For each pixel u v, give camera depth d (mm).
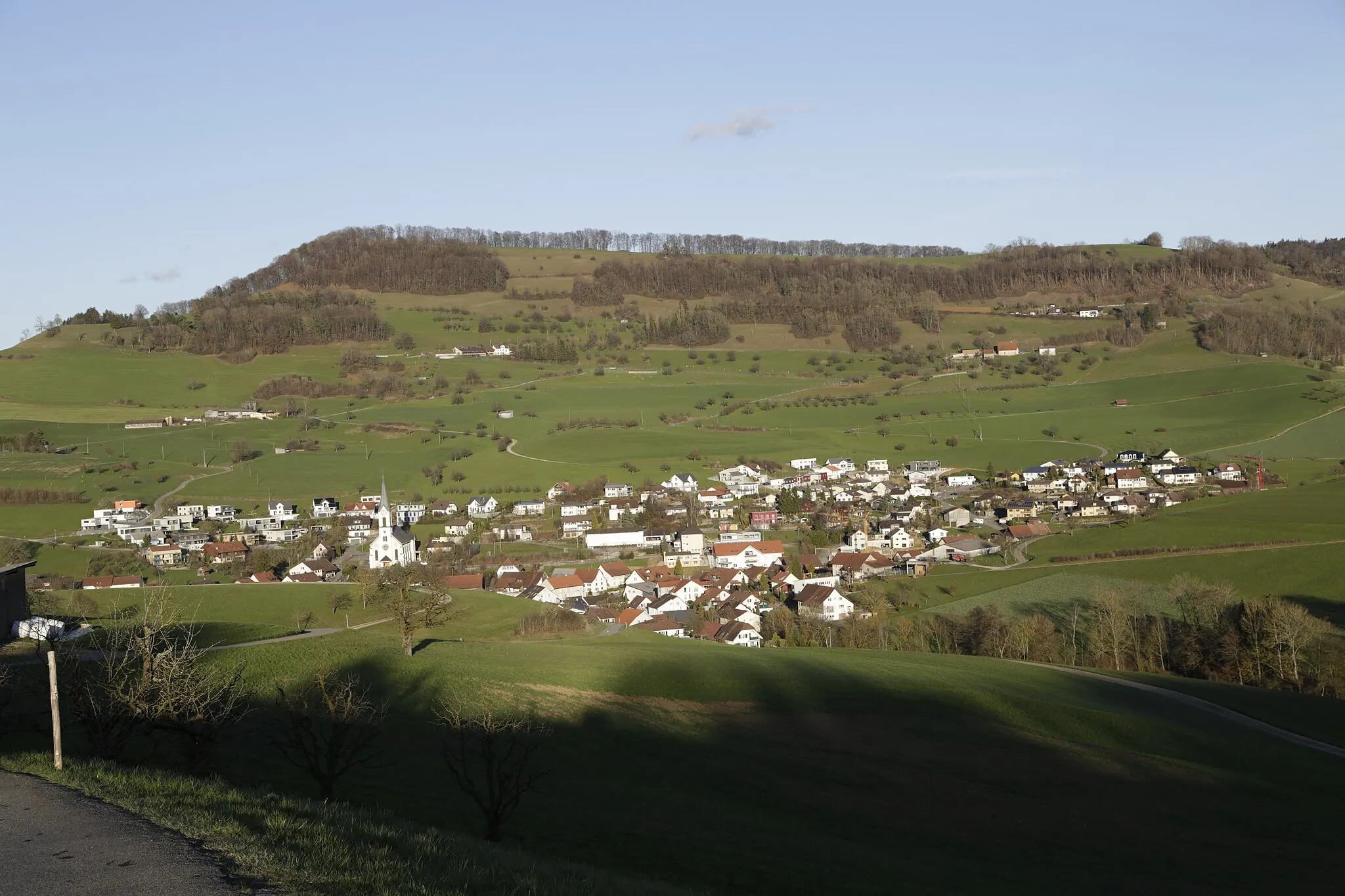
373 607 101875
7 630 70188
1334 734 76562
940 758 62094
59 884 21844
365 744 46031
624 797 50281
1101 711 73500
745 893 39438
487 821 44031
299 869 23625
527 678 70562
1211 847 50562
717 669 78812
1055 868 46219
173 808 27625
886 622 126938
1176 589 125875
